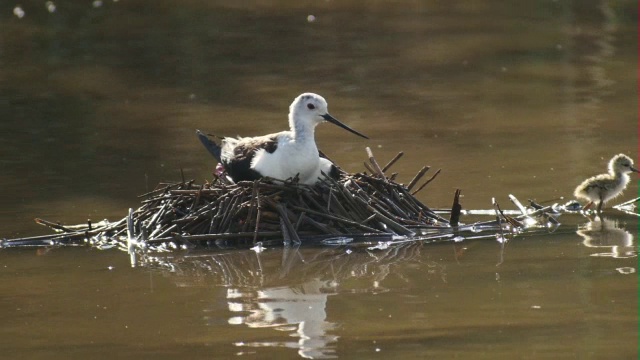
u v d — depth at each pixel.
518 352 9.92
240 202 14.12
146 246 14.02
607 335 10.26
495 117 21.70
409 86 24.58
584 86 24.33
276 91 24.08
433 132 20.50
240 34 29.91
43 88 24.39
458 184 16.92
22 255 13.88
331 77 25.42
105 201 16.42
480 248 13.61
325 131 20.73
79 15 31.92
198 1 34.03
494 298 11.48
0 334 10.80
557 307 11.12
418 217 14.66
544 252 13.35
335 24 31.25
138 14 32.25
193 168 18.25
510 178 17.22
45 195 16.78
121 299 11.89
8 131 20.92
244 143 14.75
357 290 11.98
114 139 20.28
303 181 14.32
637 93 23.55
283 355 9.98
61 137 20.50
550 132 20.36
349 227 14.16
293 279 12.52
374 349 10.09
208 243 14.07
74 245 14.34
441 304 11.34
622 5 32.84
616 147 19.11
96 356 10.12
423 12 32.91
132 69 26.25
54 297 12.01
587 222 14.97
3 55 27.53
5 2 33.28
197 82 25.05
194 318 11.14
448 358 9.80
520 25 30.81
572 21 31.14
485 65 26.52
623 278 12.07
